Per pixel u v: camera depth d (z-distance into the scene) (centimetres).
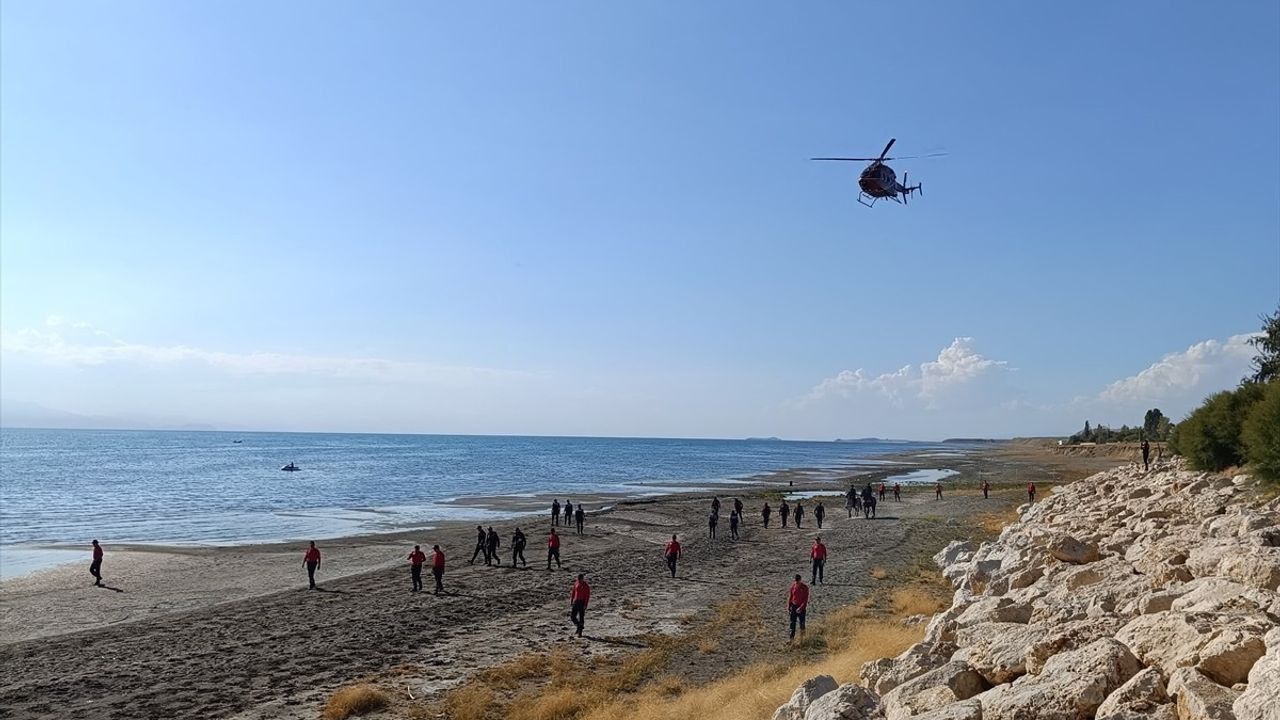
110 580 3459
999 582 1705
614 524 5422
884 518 5634
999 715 773
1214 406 3525
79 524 5700
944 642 1149
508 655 2159
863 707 955
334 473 11931
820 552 3138
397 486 9475
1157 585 1173
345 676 1995
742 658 2070
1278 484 2364
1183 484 3053
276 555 4106
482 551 4141
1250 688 615
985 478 10344
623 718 1578
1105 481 4584
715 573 3472
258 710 1759
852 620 2364
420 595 3005
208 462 14900
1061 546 1770
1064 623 970
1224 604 885
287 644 2312
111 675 2044
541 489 9112
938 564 3403
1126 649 795
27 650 2305
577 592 2377
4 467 12788
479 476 11456
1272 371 4072
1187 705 650
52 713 1767
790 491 8306
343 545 4450
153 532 5253
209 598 3066
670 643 2222
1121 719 671
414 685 1902
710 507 6600
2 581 3450
